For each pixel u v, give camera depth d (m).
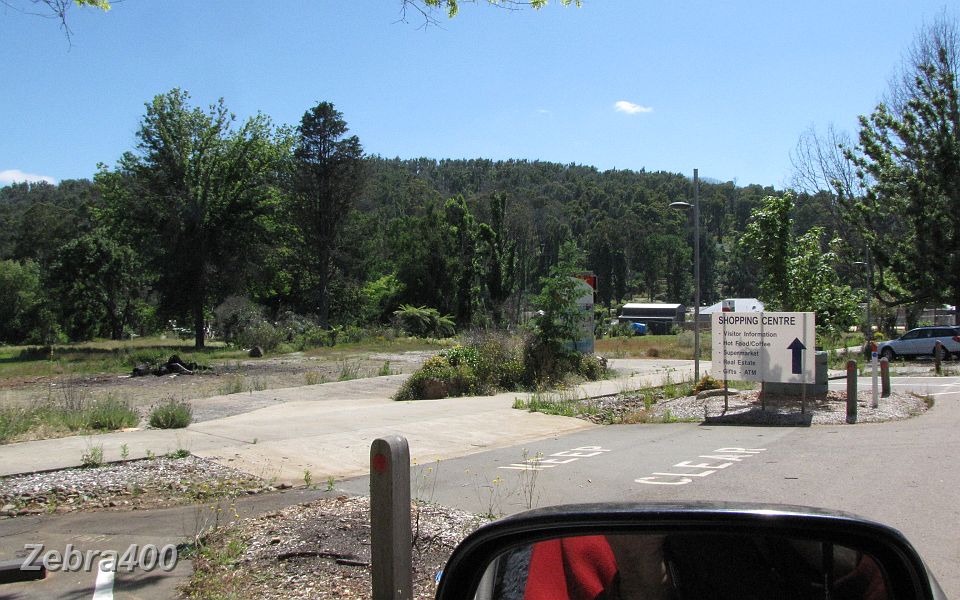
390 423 12.84
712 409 14.98
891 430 12.22
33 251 101.00
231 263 54.47
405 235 72.75
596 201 172.88
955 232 33.94
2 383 25.05
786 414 14.02
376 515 4.28
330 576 5.16
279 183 65.44
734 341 14.59
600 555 2.52
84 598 5.05
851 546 2.37
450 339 50.19
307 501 7.57
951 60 34.06
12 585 5.33
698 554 2.45
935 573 5.31
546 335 20.72
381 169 183.12
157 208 52.81
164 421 12.22
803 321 13.86
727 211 160.38
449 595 2.68
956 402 16.27
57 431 11.35
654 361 30.09
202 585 5.12
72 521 6.92
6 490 7.86
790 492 7.83
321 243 67.12
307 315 65.31
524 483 8.43
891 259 36.16
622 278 125.31
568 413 14.64
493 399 16.91
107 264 71.38
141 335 79.81
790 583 2.38
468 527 6.30
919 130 34.78
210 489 7.99
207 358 34.34
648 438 12.04
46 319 79.50
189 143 54.25
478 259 71.81
